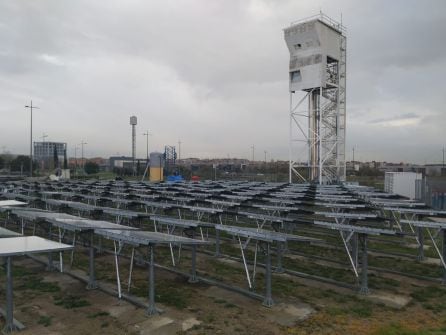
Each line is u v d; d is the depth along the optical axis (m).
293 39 33.84
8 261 6.32
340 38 35.69
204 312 7.18
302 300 7.90
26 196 16.31
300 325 6.63
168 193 18.73
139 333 6.25
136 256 10.88
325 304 7.70
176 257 11.43
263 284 8.92
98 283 8.77
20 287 8.54
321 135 33.34
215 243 12.32
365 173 63.38
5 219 16.50
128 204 15.31
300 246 13.27
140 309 7.29
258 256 11.65
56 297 7.91
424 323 6.79
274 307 7.47
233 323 6.69
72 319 6.81
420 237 11.59
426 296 8.27
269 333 6.31
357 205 12.59
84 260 10.91
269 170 66.19
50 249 6.21
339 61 35.31
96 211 12.02
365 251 8.38
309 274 9.83
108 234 7.85
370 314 7.17
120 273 9.75
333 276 9.71
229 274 9.74
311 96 34.78
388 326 6.60
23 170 68.06
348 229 8.41
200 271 9.97
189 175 53.28
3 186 25.00
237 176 51.81
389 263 11.14
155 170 44.47
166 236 7.63
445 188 25.36
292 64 34.44
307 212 11.48
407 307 7.61
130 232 7.99
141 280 9.16
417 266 10.83
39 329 6.39
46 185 25.05
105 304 7.55
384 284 9.09
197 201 14.88
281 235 7.71
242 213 10.66
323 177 34.16
